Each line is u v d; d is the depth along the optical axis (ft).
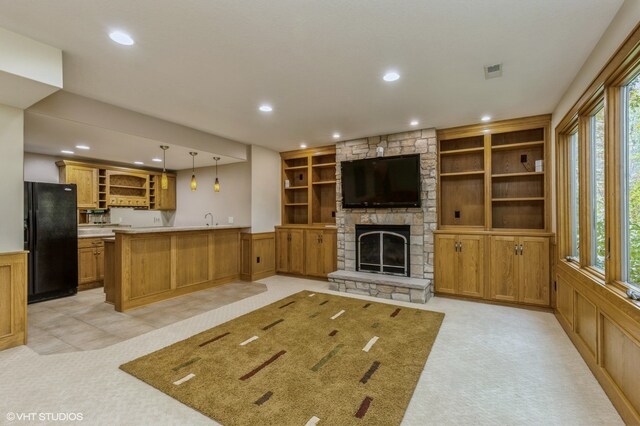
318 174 20.27
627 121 6.62
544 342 9.59
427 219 15.21
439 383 7.30
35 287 14.08
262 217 19.38
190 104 11.71
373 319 11.64
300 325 11.01
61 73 7.84
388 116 13.21
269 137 16.88
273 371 7.77
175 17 6.51
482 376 7.61
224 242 17.89
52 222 14.70
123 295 12.75
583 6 6.18
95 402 6.51
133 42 7.47
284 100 11.31
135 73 9.12
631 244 6.51
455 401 6.60
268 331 10.43
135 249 13.30
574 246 11.00
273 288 16.70
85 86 10.05
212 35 7.18
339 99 11.21
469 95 10.86
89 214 19.36
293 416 6.05
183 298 14.69
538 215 14.14
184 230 15.11
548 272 12.62
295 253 19.57
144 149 15.49
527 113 12.89
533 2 6.07
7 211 9.42
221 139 16.79
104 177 19.65
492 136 14.97
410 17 6.52
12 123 9.46
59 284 14.87
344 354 8.73
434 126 14.79
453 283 14.57
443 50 7.86
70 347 9.25
